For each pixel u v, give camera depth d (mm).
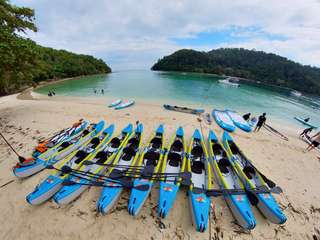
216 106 21078
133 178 6008
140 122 12664
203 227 4582
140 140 8750
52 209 5340
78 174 6211
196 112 16234
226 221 5250
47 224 4922
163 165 6672
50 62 51000
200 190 5586
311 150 10523
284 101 29781
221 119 14125
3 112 14062
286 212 5797
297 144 11281
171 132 11211
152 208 5488
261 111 20578
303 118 19562
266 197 5535
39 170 6801
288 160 9094
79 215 5188
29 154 8062
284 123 16797
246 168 6805
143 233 4797
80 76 63719
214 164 7156
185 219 5211
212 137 9492
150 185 5785
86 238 4613
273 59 109000
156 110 16547
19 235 4652
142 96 25375
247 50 138000
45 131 10469
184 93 29281
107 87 35062
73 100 21266
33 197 5148
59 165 6621
